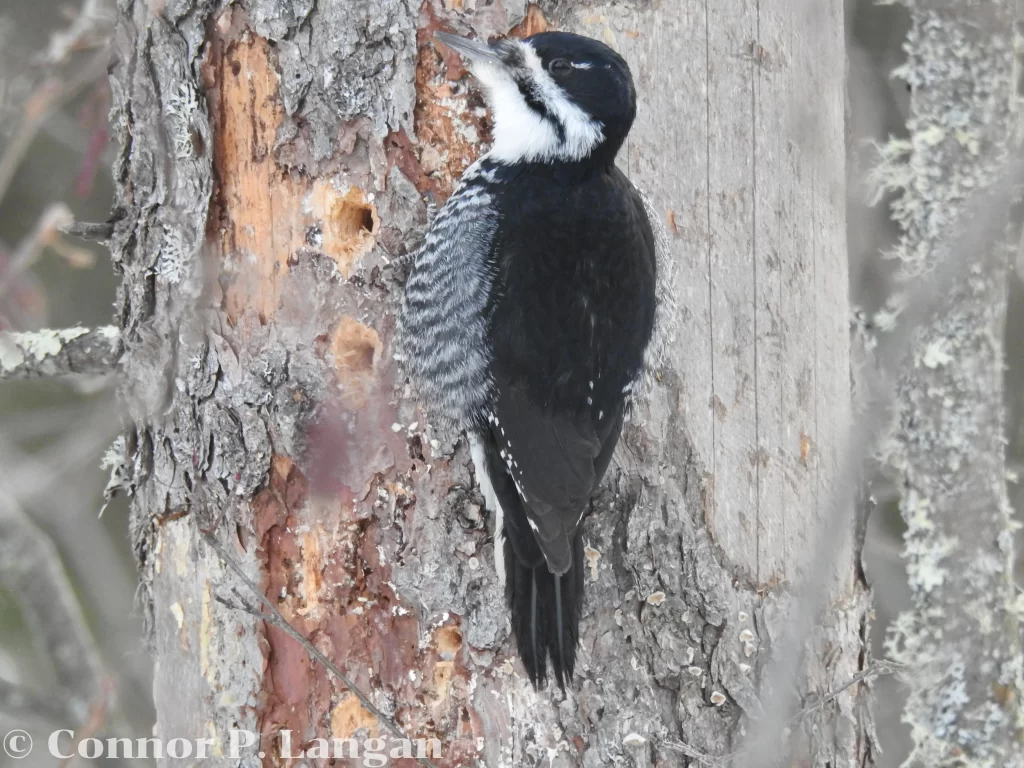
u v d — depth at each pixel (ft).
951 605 40.55
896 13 46.62
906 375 40.73
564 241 30.60
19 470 48.39
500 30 30.27
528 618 29.04
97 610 50.80
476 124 30.63
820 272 32.30
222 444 29.76
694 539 30.40
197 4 29.71
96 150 36.83
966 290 40.34
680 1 30.50
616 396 30.07
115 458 33.45
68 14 41.06
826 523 23.57
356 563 29.58
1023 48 41.96
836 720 32.30
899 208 41.52
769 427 31.32
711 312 30.73
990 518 40.68
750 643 30.71
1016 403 51.08
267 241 29.78
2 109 49.24
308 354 29.63
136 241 31.35
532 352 30.09
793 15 31.53
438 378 30.12
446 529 29.84
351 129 29.63
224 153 29.96
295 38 29.37
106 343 32.50
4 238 52.60
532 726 29.63
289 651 29.60
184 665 30.66
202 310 30.09
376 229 29.89
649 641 30.19
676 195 30.73
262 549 29.63
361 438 29.73
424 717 29.53
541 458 29.53
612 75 30.35
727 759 28.96
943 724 40.19
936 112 41.29
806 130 31.76
